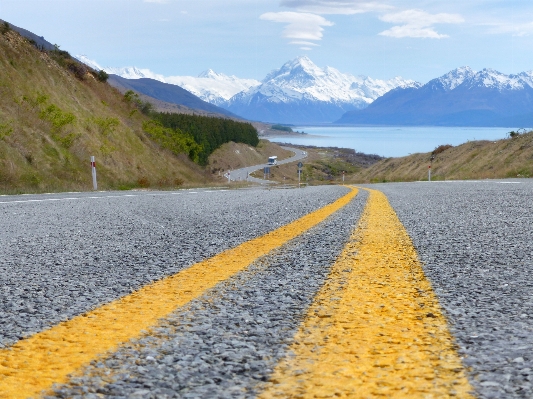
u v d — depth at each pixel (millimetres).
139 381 1863
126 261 4656
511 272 3865
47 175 26375
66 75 46906
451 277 3699
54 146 30141
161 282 3666
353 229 6613
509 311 2748
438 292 3221
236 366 1999
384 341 2232
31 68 39938
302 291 3301
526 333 2330
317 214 8875
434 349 2107
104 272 4152
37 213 9797
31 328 2592
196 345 2264
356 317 2643
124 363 2045
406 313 2709
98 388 1797
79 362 2049
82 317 2744
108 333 2443
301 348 2184
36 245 5723
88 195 16875
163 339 2354
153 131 60062
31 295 3361
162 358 2100
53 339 2354
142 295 3260
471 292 3219
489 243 5301
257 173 156000
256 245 5434
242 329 2500
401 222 7383
